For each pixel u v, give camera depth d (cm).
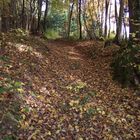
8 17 2662
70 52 2031
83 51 2211
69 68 1377
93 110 881
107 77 1310
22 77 941
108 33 3350
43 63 1250
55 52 1709
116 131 802
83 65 1554
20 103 757
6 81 830
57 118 777
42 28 3731
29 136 652
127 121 879
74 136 721
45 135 681
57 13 4759
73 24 4922
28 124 693
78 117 825
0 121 647
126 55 1311
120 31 2273
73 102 900
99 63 1625
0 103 707
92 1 3947
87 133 754
